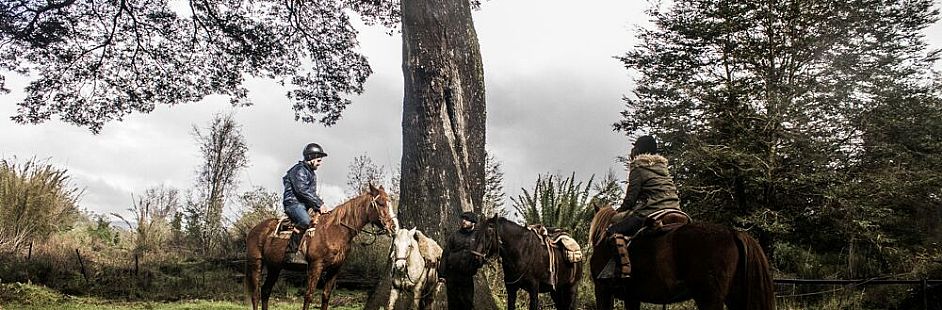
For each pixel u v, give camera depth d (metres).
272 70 17.19
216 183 27.86
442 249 9.62
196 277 17.92
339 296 17.19
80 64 16.11
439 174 9.91
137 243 21.92
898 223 24.06
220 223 23.16
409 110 10.22
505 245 8.56
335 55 17.31
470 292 9.03
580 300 13.78
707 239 5.64
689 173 26.84
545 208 15.95
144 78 16.83
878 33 26.03
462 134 10.05
